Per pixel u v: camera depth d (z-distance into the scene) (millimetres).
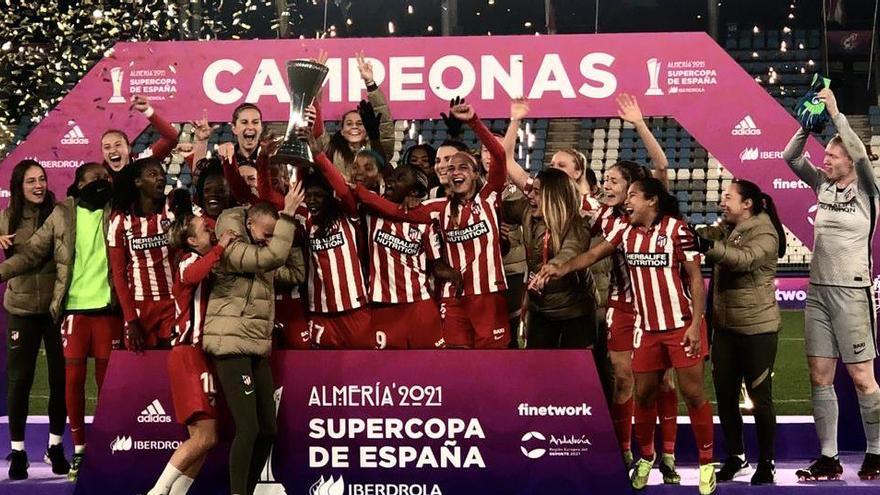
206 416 6145
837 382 7766
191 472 6203
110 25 8859
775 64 24156
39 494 6777
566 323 6777
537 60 7770
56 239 6859
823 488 6453
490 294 6750
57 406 7094
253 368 6191
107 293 6867
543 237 6766
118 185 6656
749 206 6715
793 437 7504
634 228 6438
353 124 7305
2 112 9148
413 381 6422
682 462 7398
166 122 7391
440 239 6805
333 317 6660
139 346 6570
